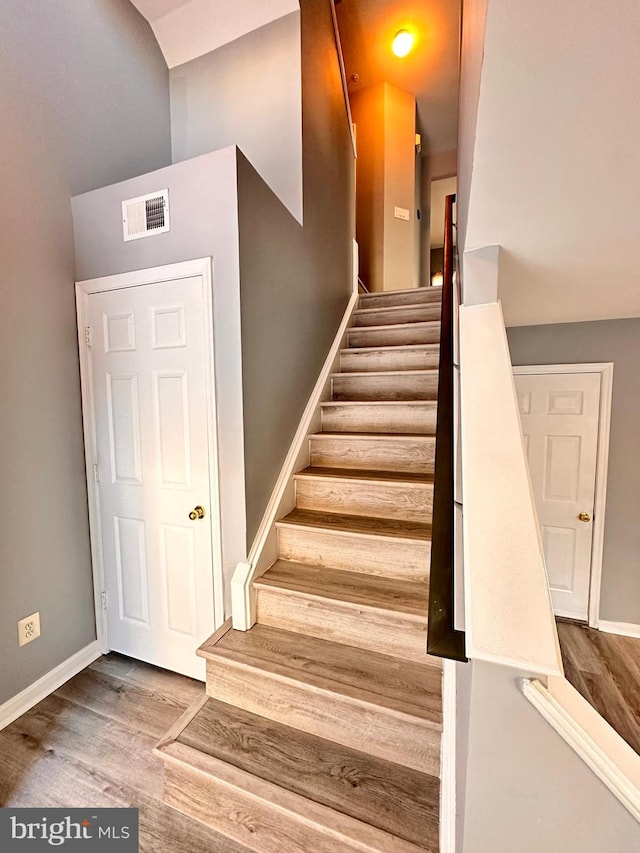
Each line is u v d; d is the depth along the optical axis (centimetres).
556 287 201
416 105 452
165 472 189
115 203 188
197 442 180
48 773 152
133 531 200
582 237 142
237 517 176
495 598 77
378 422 242
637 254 155
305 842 120
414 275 462
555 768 72
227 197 164
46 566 189
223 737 143
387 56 372
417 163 491
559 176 107
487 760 75
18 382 175
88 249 196
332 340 287
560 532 305
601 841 71
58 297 192
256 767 131
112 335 195
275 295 200
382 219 427
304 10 225
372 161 428
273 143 229
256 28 228
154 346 185
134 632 206
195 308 175
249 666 150
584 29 66
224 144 240
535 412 306
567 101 81
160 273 180
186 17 234
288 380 216
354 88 423
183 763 134
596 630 292
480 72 82
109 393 199
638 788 67
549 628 73
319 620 167
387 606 156
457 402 159
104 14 211
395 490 200
